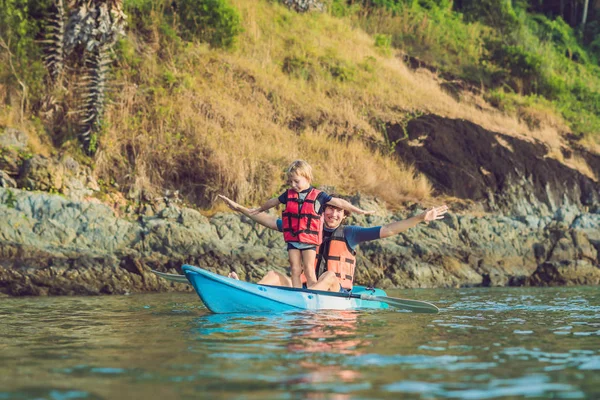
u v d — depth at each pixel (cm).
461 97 3984
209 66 3422
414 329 1054
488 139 3491
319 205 1380
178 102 3148
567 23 5750
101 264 2139
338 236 1452
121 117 2984
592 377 687
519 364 754
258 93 3416
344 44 4041
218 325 1102
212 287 1280
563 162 3612
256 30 3788
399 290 2222
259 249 2383
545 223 2875
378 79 3794
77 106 2931
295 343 902
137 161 2855
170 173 2875
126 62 3209
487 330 1048
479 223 2739
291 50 3794
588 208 3406
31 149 2733
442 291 2144
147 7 3494
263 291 1314
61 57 2981
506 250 2661
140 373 706
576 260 2598
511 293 2022
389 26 4516
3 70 2964
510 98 4122
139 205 2695
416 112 3600
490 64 4450
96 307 1516
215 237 2439
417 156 3341
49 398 600
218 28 3544
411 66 4184
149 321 1191
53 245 2242
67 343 929
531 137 3738
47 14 3070
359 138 3362
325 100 3541
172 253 2298
